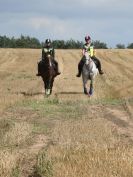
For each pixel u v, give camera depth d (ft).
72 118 58.80
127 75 139.95
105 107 69.41
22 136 46.50
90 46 89.76
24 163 37.32
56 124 53.98
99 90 99.86
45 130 50.72
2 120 56.39
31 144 44.45
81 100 77.36
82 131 48.98
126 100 76.95
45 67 87.97
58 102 74.23
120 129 52.16
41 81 121.60
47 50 89.76
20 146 43.57
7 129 50.39
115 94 95.35
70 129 50.21
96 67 89.20
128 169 32.24
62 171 32.35
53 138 46.73
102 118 58.65
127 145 42.34
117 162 34.14
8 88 104.37
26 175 34.32
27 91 97.40
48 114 62.03
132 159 35.01
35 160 38.14
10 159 36.55
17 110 65.51
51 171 32.73
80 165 33.71
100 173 31.63
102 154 37.04
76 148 40.45
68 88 103.76
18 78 132.16
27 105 70.85
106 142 43.93
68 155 37.68
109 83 115.55
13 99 77.46
